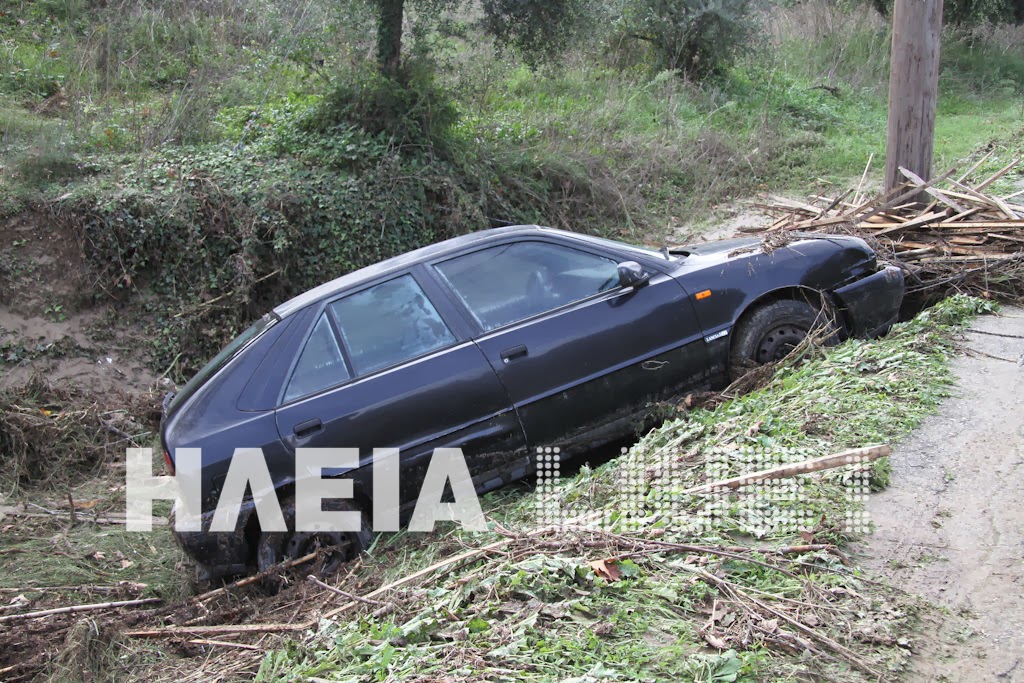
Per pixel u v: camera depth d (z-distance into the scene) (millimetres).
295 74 12141
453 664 3559
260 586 4969
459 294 5375
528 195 10961
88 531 6266
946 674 3322
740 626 3588
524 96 13508
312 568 4969
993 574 3814
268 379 5117
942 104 16766
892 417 5098
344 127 10211
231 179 9234
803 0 19453
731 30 15391
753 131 13789
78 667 4215
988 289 6973
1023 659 3352
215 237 8836
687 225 11148
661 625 3668
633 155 12484
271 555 5031
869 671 3324
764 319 5848
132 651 4402
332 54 10789
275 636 4316
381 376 5133
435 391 5125
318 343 5207
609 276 5625
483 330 5305
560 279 5543
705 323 5656
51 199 8609
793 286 5930
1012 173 10883
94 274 8453
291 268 9016
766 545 4098
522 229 5742
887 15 18906
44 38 12859
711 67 15930
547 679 3391
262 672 3895
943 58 19219
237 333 8555
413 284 5379
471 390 5168
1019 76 18422
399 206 9680
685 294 5637
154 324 8477
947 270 7230
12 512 6551
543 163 11320
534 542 4344
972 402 5246
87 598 5320
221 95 11688
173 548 5984
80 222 8477
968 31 19797
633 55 15961
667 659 3434
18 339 8070
